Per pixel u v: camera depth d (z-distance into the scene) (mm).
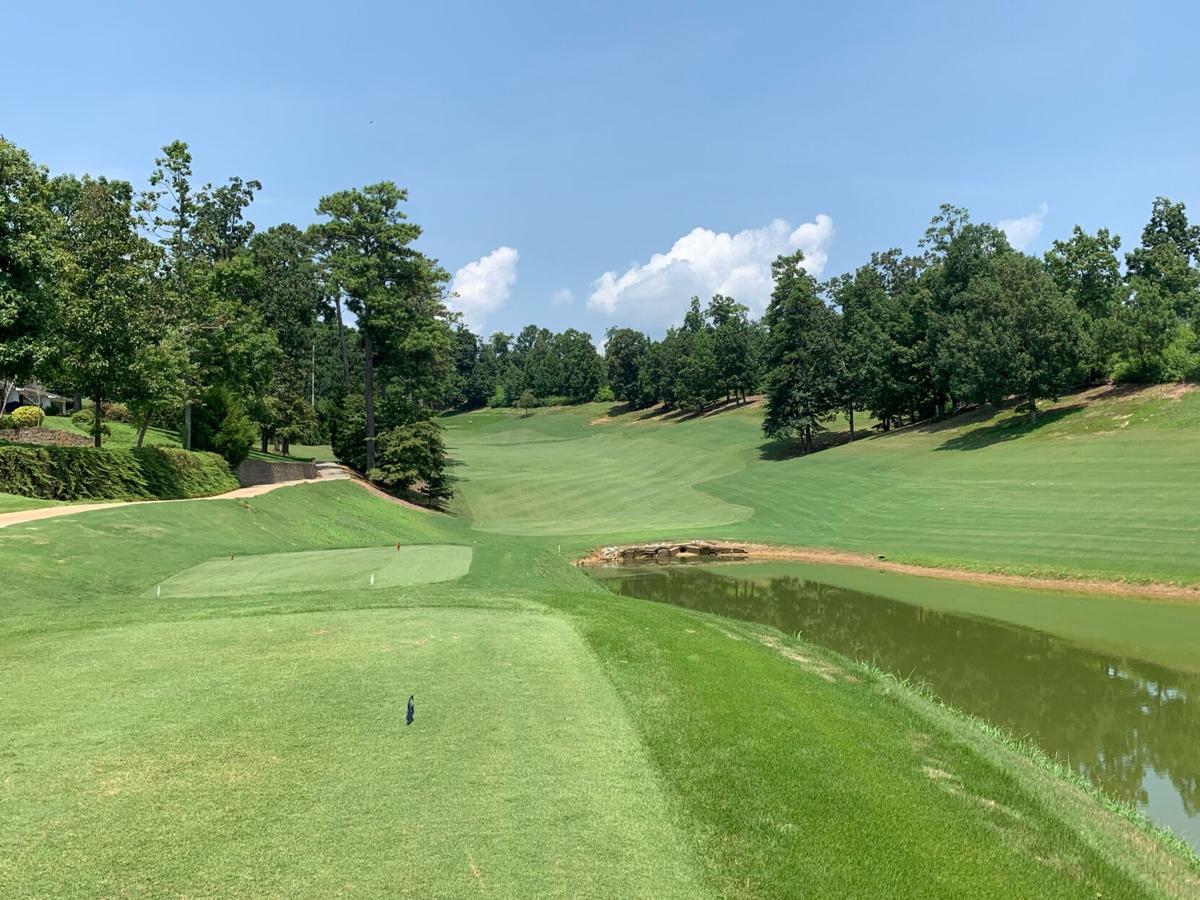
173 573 17812
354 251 51688
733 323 100812
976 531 32281
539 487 57844
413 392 68062
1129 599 22656
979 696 14383
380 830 5219
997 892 5246
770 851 5375
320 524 31766
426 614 12305
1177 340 50938
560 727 7359
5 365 25312
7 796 5516
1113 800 9047
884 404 66000
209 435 39031
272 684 8328
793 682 9891
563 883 4723
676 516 45500
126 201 33406
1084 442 43625
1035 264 54781
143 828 5117
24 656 9359
